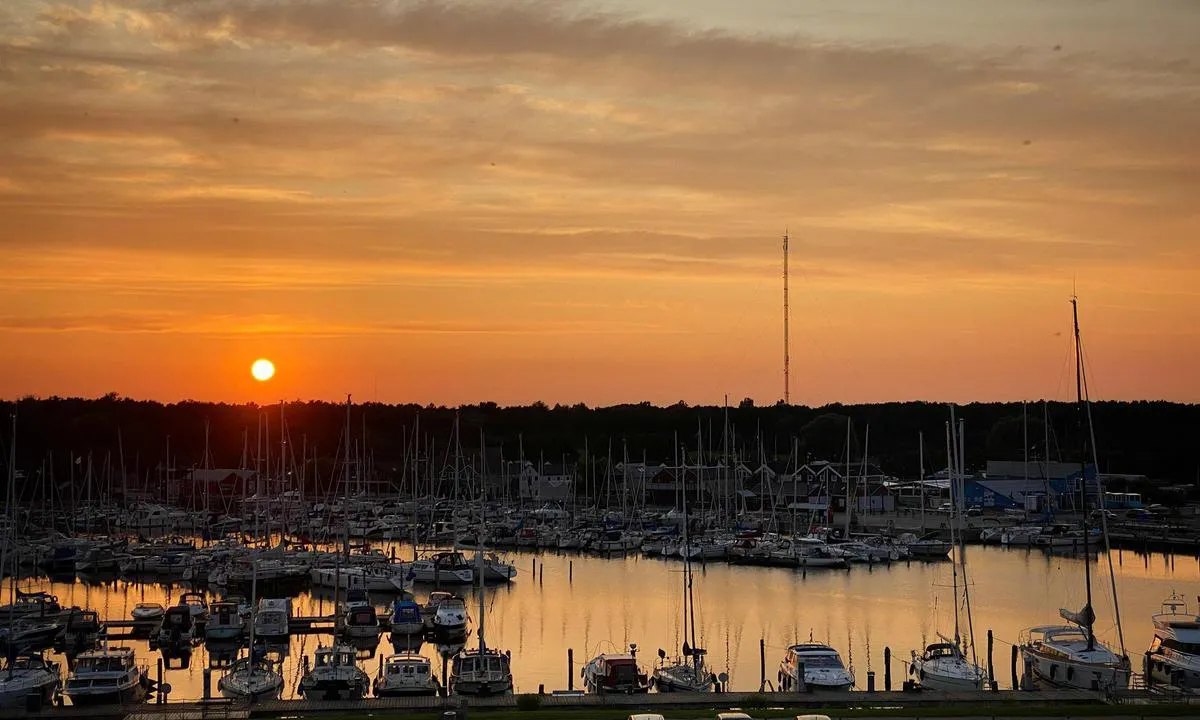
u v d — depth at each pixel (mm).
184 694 83125
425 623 107875
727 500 190500
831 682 76125
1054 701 71750
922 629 109312
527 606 123938
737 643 102500
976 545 181000
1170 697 72750
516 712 68062
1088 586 88062
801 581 143500
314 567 143250
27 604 114500
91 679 76125
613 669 76375
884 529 189625
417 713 68250
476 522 199375
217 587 139750
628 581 144250
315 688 77500
